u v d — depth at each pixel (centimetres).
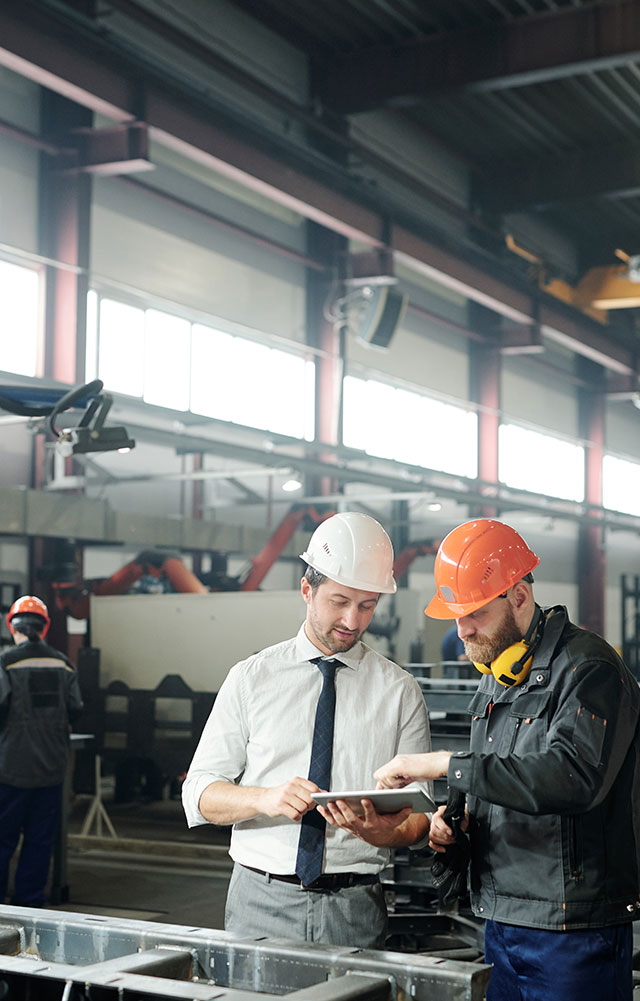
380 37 1177
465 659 829
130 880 709
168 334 1180
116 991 189
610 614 2152
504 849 243
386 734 273
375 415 1502
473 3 1091
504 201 1491
